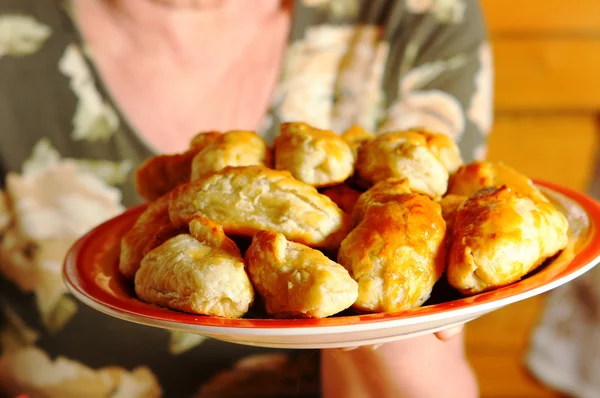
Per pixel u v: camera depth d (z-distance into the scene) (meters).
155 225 0.55
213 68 0.93
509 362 1.45
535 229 0.50
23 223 0.90
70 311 0.88
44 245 0.90
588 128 1.36
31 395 0.89
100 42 0.91
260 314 0.50
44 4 0.90
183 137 0.92
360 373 0.63
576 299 1.30
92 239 0.59
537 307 1.42
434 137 0.58
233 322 0.46
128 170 0.92
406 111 0.92
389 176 0.55
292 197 0.51
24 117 0.89
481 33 0.97
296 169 0.54
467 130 0.92
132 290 0.53
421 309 0.46
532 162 1.38
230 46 0.94
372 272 0.49
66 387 0.89
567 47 1.32
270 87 0.94
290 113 0.94
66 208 0.90
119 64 0.91
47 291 0.88
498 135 1.37
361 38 0.96
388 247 0.49
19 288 0.89
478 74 0.95
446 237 0.51
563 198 0.58
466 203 0.52
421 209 0.50
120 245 0.59
